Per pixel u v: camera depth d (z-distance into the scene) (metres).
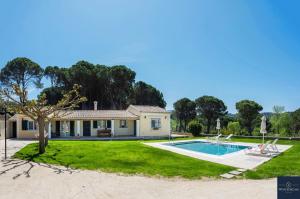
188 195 10.50
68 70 59.06
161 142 30.62
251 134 41.72
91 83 58.28
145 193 10.81
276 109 49.06
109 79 60.69
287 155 20.59
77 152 20.58
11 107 20.92
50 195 10.55
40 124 20.83
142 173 14.46
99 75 58.81
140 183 12.41
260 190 11.19
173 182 12.70
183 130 61.91
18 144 27.09
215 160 18.08
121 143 26.19
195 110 61.12
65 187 11.68
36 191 11.09
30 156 19.19
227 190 11.23
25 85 58.78
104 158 18.22
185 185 12.13
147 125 41.28
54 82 60.03
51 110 21.69
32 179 13.02
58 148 22.59
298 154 21.14
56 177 13.44
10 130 37.94
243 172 14.64
